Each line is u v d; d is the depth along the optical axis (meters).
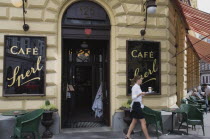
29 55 7.46
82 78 10.38
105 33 8.20
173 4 9.10
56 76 7.65
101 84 9.24
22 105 7.35
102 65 9.25
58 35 7.76
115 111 8.00
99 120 9.20
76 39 8.27
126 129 7.55
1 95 7.26
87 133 7.56
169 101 8.48
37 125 6.07
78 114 10.23
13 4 7.15
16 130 6.07
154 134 7.62
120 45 8.04
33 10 7.55
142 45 8.17
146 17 8.12
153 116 6.93
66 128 8.14
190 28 11.85
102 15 8.20
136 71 8.09
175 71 9.84
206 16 8.66
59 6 7.73
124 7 8.14
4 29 7.36
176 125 9.04
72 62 9.51
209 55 14.35
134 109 6.52
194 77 20.33
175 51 10.12
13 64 7.36
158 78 8.23
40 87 7.48
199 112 7.80
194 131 8.15
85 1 8.10
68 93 9.08
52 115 7.28
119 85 8.01
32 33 7.54
